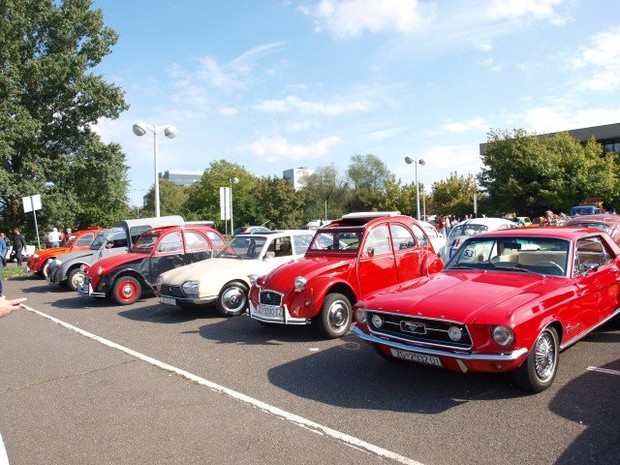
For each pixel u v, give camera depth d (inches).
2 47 1099.3
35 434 166.9
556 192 1354.6
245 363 237.0
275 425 163.6
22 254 883.4
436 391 187.3
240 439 154.3
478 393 182.9
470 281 202.5
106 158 1223.5
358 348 254.5
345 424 161.5
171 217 549.6
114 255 469.1
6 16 1113.4
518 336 161.5
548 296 181.3
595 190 1333.7
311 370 221.0
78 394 205.0
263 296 277.7
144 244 454.0
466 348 166.7
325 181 3083.2
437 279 214.4
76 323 357.4
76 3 1207.6
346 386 197.8
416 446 143.6
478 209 1551.4
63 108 1183.6
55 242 926.4
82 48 1230.3
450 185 1909.4
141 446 153.2
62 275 534.3
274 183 2225.6
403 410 170.7
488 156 1503.4
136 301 441.1
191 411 179.8
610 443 139.2
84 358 260.7
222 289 349.1
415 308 179.9
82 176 1216.8
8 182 1056.2
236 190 2459.4
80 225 1390.3
